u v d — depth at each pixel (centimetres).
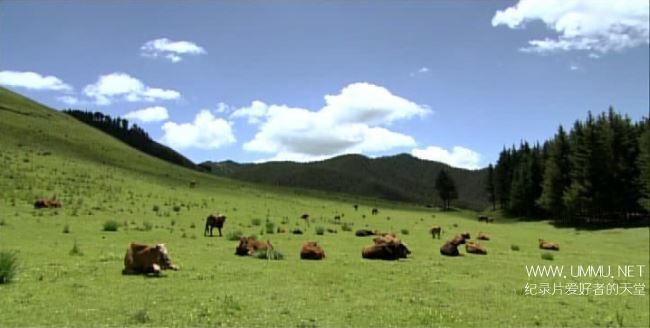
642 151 10050
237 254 2800
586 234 8094
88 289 1708
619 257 4072
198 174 12988
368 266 2623
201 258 2562
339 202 12031
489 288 2183
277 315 1515
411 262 2897
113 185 7081
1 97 12056
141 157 12294
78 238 3100
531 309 1825
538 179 13662
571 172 11344
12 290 1639
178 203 6444
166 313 1466
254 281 2000
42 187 5775
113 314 1432
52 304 1502
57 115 13362
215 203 7244
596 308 1930
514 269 2852
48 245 2709
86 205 5041
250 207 7281
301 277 2161
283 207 8000
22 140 8925
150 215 4956
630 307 1998
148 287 1784
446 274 2506
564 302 1995
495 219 13962
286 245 3409
